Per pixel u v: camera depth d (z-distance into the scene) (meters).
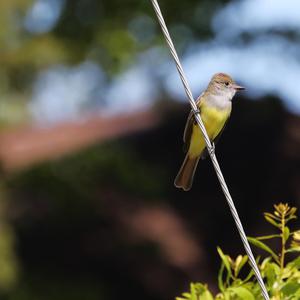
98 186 18.95
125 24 24.14
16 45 23.22
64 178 18.97
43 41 23.39
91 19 24.06
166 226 18.02
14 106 22.84
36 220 18.77
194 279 17.52
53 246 18.86
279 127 17.25
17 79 23.27
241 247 17.53
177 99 18.88
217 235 17.80
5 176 19.11
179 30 23.92
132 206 18.61
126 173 18.92
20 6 23.03
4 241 18.48
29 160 19.09
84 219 18.67
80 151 19.03
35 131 20.08
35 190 19.05
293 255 9.81
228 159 17.53
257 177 17.47
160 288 17.77
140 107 19.64
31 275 18.92
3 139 19.72
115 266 18.33
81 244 18.55
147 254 17.95
